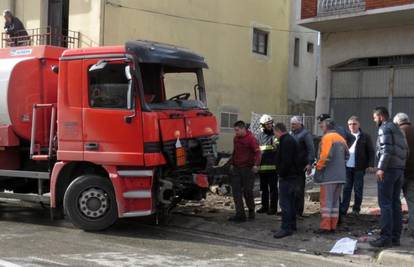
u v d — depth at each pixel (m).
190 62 9.02
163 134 8.30
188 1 19.45
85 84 8.41
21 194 9.43
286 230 8.37
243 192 9.50
